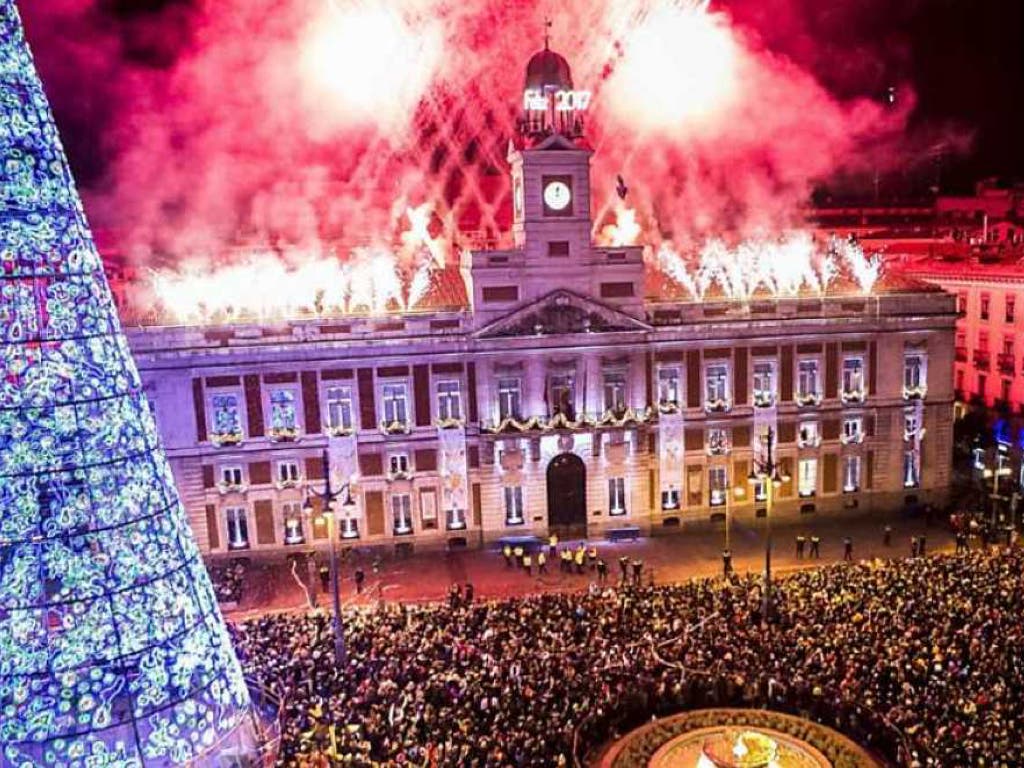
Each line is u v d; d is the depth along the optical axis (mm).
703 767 40250
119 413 28188
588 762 41031
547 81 73562
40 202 26688
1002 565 58250
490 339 73812
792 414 78562
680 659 47188
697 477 78312
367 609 62094
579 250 74500
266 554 73312
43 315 26797
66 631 27156
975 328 100250
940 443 80938
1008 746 37000
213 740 29875
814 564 69438
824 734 42250
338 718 41375
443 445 73688
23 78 26562
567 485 76938
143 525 28422
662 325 76625
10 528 26672
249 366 71625
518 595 65062
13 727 26766
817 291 81125
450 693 43844
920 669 44000
